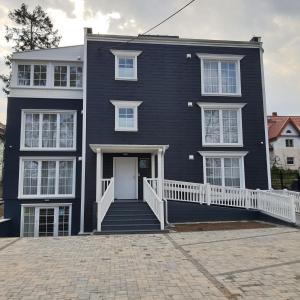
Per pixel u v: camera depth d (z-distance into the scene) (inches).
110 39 757.3
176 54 773.9
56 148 743.7
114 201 649.0
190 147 745.6
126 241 422.3
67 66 778.8
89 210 693.3
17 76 761.6
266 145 770.2
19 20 1386.6
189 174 736.3
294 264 296.2
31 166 740.0
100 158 645.9
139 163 743.7
